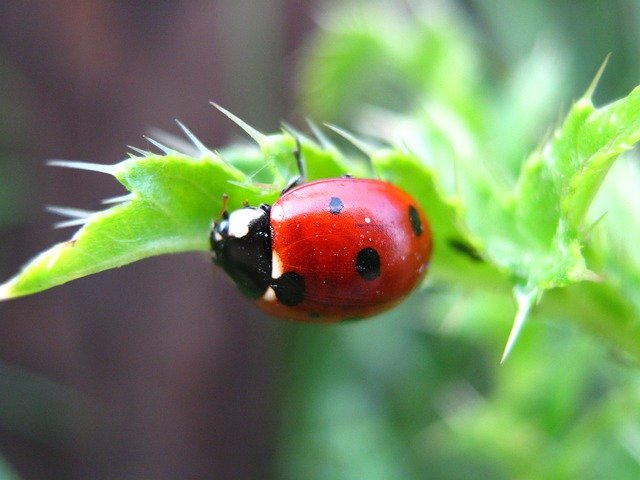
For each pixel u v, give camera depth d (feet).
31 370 0.22
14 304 0.22
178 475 0.22
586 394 0.17
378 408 0.21
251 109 0.23
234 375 0.22
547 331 0.15
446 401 0.20
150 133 0.23
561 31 0.22
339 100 0.19
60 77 0.22
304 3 0.23
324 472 0.20
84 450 0.22
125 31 0.22
